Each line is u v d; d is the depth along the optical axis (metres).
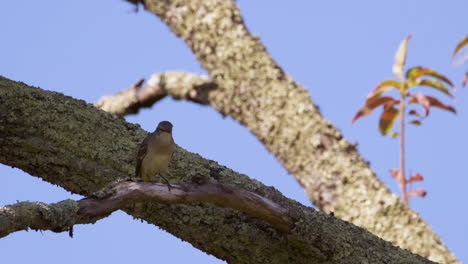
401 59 12.38
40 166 10.94
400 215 14.27
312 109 15.62
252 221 11.03
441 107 12.31
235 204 10.30
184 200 9.94
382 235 14.22
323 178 15.10
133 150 11.17
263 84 15.96
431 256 13.84
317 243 10.93
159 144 10.73
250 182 11.26
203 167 11.34
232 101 16.09
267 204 10.55
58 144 10.92
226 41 16.22
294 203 11.17
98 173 10.97
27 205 8.70
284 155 15.55
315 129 15.44
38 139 10.87
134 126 11.50
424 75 12.28
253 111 15.90
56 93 11.31
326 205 14.95
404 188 12.01
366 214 14.47
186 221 10.95
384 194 14.56
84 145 11.00
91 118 11.18
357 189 14.76
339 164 15.06
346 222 11.33
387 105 12.38
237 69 16.08
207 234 10.98
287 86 15.90
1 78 11.09
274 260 11.11
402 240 14.04
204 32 16.31
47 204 8.88
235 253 11.10
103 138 11.12
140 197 9.62
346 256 11.05
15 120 10.80
